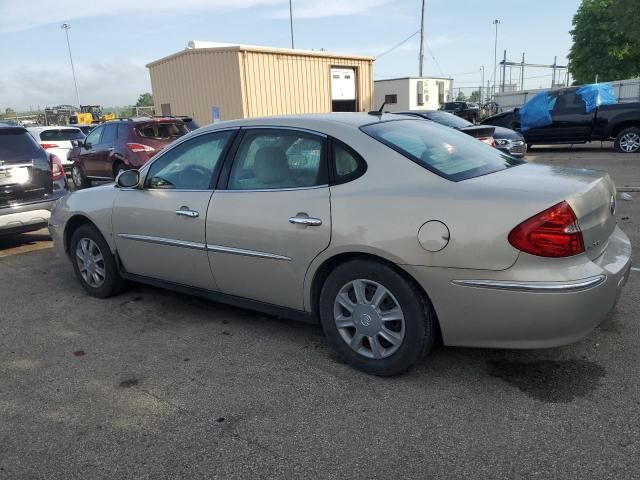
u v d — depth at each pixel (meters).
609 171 11.34
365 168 3.24
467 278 2.86
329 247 3.25
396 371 3.22
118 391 3.29
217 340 3.97
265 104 17.56
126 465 2.60
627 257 3.22
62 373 3.56
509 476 2.40
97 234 4.81
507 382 3.17
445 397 3.05
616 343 3.56
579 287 2.73
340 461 2.55
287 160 3.57
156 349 3.86
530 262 2.74
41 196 6.83
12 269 6.12
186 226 4.00
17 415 3.07
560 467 2.43
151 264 4.41
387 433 2.75
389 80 35.78
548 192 2.85
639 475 2.36
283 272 3.53
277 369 3.48
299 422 2.88
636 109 14.59
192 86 18.11
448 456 2.55
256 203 3.60
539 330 2.80
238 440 2.75
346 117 3.70
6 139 6.66
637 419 2.75
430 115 11.90
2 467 2.61
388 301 3.19
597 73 39.00
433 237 2.90
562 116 15.55
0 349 3.98
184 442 2.75
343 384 3.26
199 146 4.09
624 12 25.72
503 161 3.69
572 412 2.84
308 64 18.77
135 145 11.09
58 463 2.63
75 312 4.67
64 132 16.47
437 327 3.14
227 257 3.80
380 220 3.06
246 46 16.62
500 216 2.78
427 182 3.06
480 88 42.84
